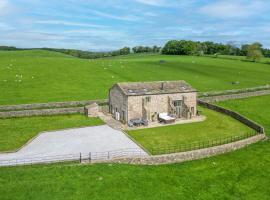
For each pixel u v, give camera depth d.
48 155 41.16
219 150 45.00
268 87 95.31
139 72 113.19
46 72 100.88
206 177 38.09
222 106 72.38
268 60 182.50
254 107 71.81
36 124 55.59
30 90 80.38
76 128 54.25
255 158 43.62
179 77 108.69
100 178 35.38
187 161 42.22
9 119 58.09
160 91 60.09
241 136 50.69
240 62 161.12
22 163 38.22
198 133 52.06
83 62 124.25
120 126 55.50
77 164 38.19
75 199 31.58
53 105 66.88
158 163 40.72
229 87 95.50
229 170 40.09
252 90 90.38
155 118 60.09
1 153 41.69
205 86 95.69
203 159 43.09
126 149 43.91
